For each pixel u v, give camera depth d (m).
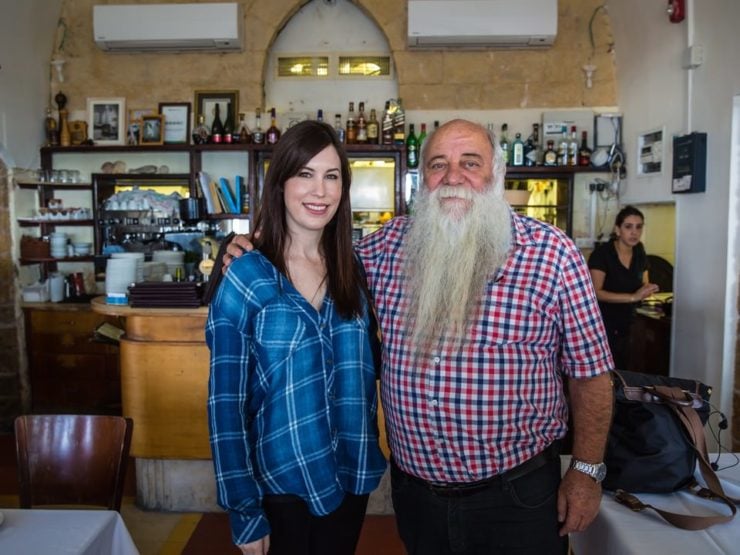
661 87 4.05
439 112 4.91
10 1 4.35
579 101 4.88
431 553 1.49
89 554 1.39
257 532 1.33
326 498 1.39
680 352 3.73
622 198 4.73
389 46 4.94
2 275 4.53
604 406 1.45
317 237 1.47
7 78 4.41
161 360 2.96
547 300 1.41
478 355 1.40
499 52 4.88
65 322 4.53
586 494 1.43
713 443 3.30
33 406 4.62
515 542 1.44
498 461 1.42
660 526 1.38
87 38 4.96
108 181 5.01
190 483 3.08
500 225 1.44
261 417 1.40
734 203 3.21
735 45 3.16
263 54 4.88
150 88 4.96
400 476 1.55
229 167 4.99
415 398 1.44
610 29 4.82
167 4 4.71
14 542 1.39
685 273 3.68
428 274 1.45
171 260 3.98
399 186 4.78
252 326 1.38
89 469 1.83
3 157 4.39
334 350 1.45
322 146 1.40
